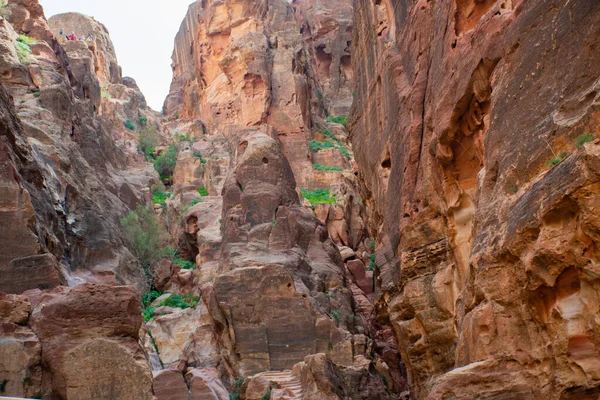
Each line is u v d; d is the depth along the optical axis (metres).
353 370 26.98
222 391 27.56
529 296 11.75
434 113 18.83
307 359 24.97
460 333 14.59
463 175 18.09
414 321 21.02
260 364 28.94
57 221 27.70
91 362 14.52
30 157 25.08
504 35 14.36
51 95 37.88
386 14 25.72
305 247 34.97
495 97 14.27
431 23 20.28
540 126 12.09
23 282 19.69
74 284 27.34
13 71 37.62
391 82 23.33
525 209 11.59
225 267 32.84
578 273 10.66
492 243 12.80
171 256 40.50
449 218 18.39
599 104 10.36
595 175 9.89
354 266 40.34
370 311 36.81
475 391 12.20
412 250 20.58
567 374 10.93
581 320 10.81
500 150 13.55
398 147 22.22
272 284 30.20
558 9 12.27
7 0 44.12
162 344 31.44
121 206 39.97
